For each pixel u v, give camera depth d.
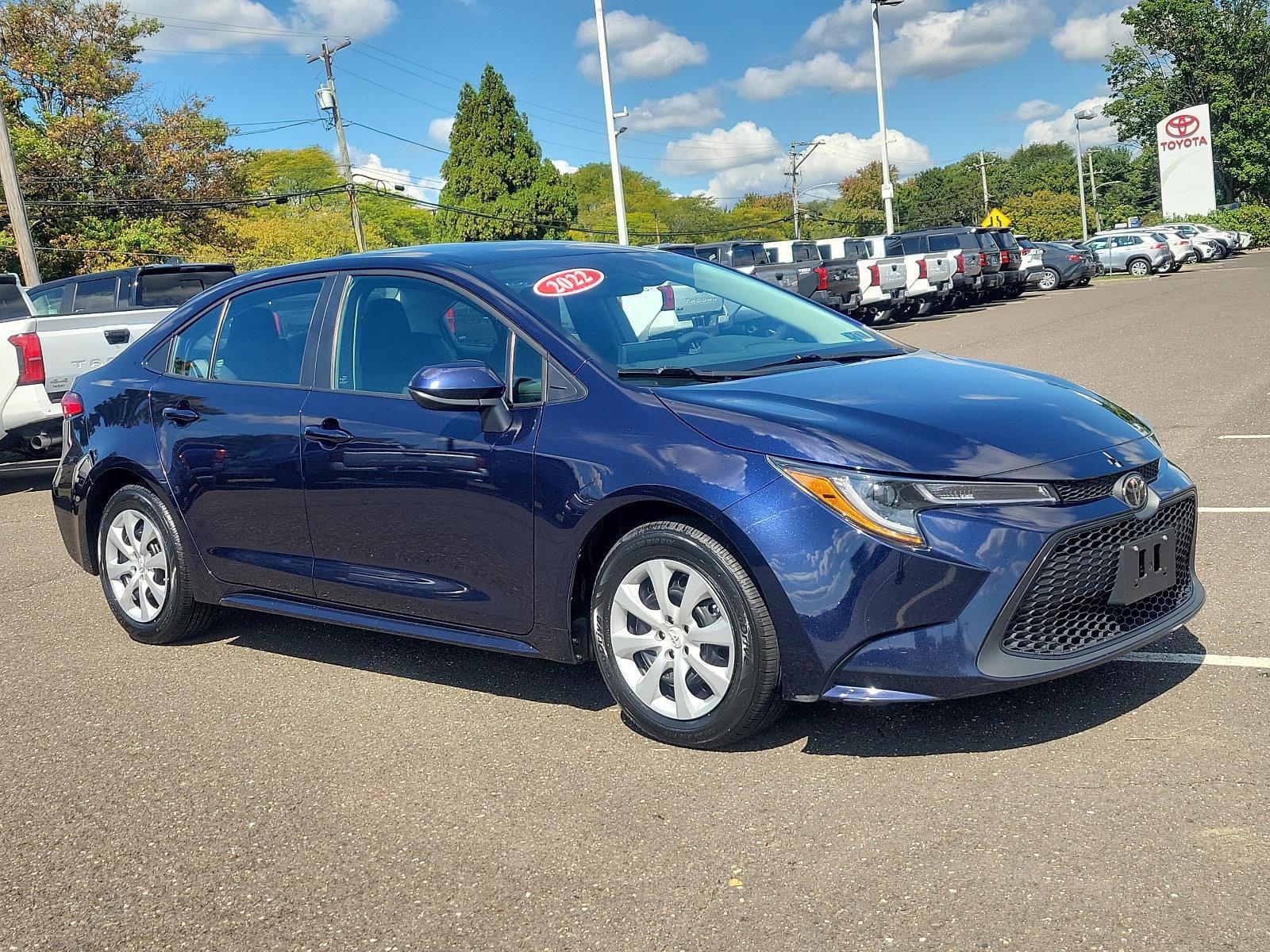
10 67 42.91
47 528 8.35
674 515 3.58
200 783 3.70
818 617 3.25
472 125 67.56
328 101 54.62
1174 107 67.69
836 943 2.49
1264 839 2.76
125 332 9.77
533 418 3.83
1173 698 3.64
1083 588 3.30
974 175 141.75
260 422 4.62
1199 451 7.76
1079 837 2.84
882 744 3.50
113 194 41.84
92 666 5.02
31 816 3.55
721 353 4.13
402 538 4.19
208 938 2.78
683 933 2.60
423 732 3.96
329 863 3.09
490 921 2.73
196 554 4.98
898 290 25.20
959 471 3.24
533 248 4.61
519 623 3.93
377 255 4.59
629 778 3.44
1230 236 48.31
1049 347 15.84
